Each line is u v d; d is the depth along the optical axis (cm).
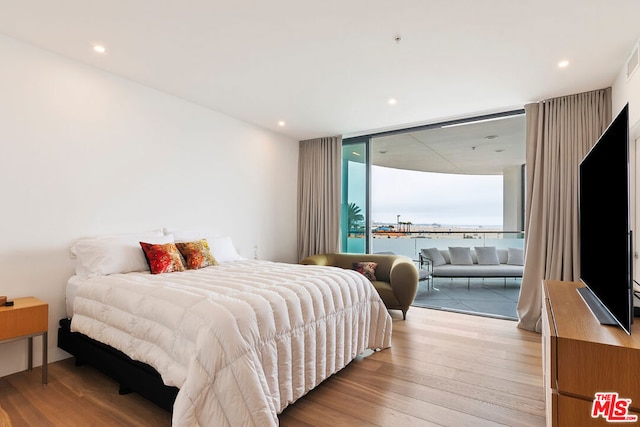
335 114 420
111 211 310
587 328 144
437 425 186
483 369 256
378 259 463
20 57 256
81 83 290
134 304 203
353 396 216
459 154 666
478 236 706
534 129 366
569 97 347
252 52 272
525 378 242
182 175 372
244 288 213
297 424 185
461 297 535
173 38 252
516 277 579
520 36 242
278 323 190
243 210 446
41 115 266
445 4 208
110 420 189
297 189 544
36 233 263
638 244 260
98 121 301
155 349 183
